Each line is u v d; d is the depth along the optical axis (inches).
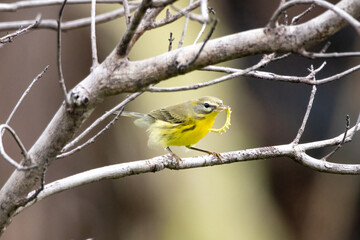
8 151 517.0
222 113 652.1
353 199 795.4
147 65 169.2
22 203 187.8
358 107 753.0
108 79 171.0
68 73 547.2
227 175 639.8
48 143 181.3
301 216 794.8
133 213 586.2
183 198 592.7
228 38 161.6
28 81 530.6
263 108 746.2
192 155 585.3
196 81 608.4
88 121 565.3
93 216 574.6
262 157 260.2
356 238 803.4
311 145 257.9
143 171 245.8
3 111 520.1
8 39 245.3
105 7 554.6
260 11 751.1
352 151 750.5
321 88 766.5
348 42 748.0
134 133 571.8
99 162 570.3
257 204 681.6
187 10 204.8
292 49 158.6
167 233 586.2
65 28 325.7
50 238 552.1
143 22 192.1
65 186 219.0
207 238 586.6
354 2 153.9
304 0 148.9
